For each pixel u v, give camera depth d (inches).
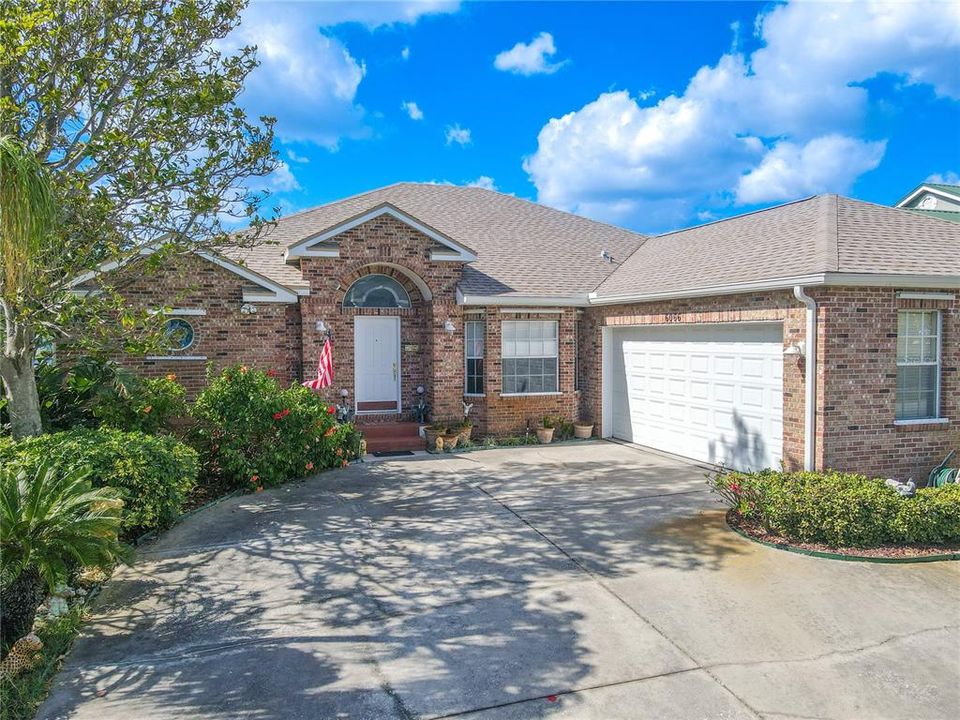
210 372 456.4
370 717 168.2
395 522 340.2
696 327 494.0
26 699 175.3
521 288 589.6
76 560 218.2
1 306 313.6
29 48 291.0
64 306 290.4
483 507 368.5
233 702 175.3
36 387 351.9
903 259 407.8
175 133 322.3
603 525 333.7
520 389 600.4
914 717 167.5
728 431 463.8
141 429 383.9
